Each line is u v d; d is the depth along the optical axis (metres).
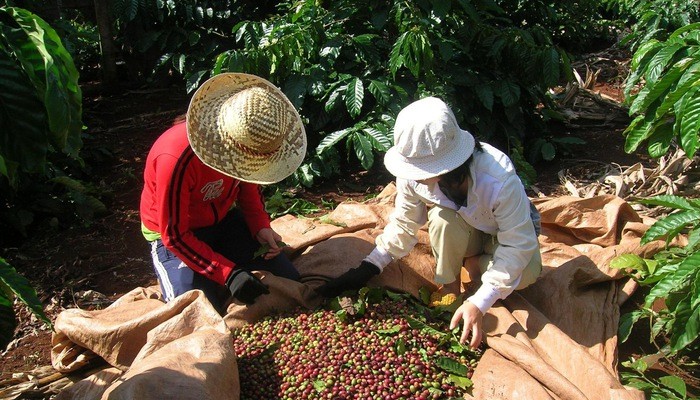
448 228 3.46
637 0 8.22
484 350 3.35
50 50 2.55
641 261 3.80
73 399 3.01
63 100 2.51
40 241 4.84
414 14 5.23
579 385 3.04
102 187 5.47
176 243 3.35
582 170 5.62
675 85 4.14
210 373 2.70
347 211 4.39
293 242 4.07
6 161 2.67
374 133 5.19
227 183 3.53
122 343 3.29
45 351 3.78
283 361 3.16
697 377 3.36
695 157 5.29
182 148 3.23
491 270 3.24
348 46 5.79
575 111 6.66
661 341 3.65
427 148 2.96
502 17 6.27
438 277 3.66
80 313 3.48
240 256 3.78
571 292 3.71
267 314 3.50
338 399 2.95
